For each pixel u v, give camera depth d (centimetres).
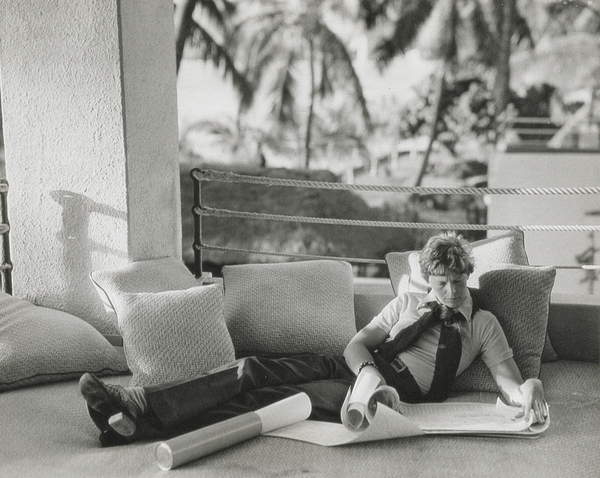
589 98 1673
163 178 353
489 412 226
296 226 1809
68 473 187
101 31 318
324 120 1848
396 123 1809
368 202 1797
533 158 1534
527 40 1706
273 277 296
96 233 334
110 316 335
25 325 280
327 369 260
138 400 217
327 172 1845
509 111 1719
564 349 294
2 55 336
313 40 1827
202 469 187
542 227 320
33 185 342
